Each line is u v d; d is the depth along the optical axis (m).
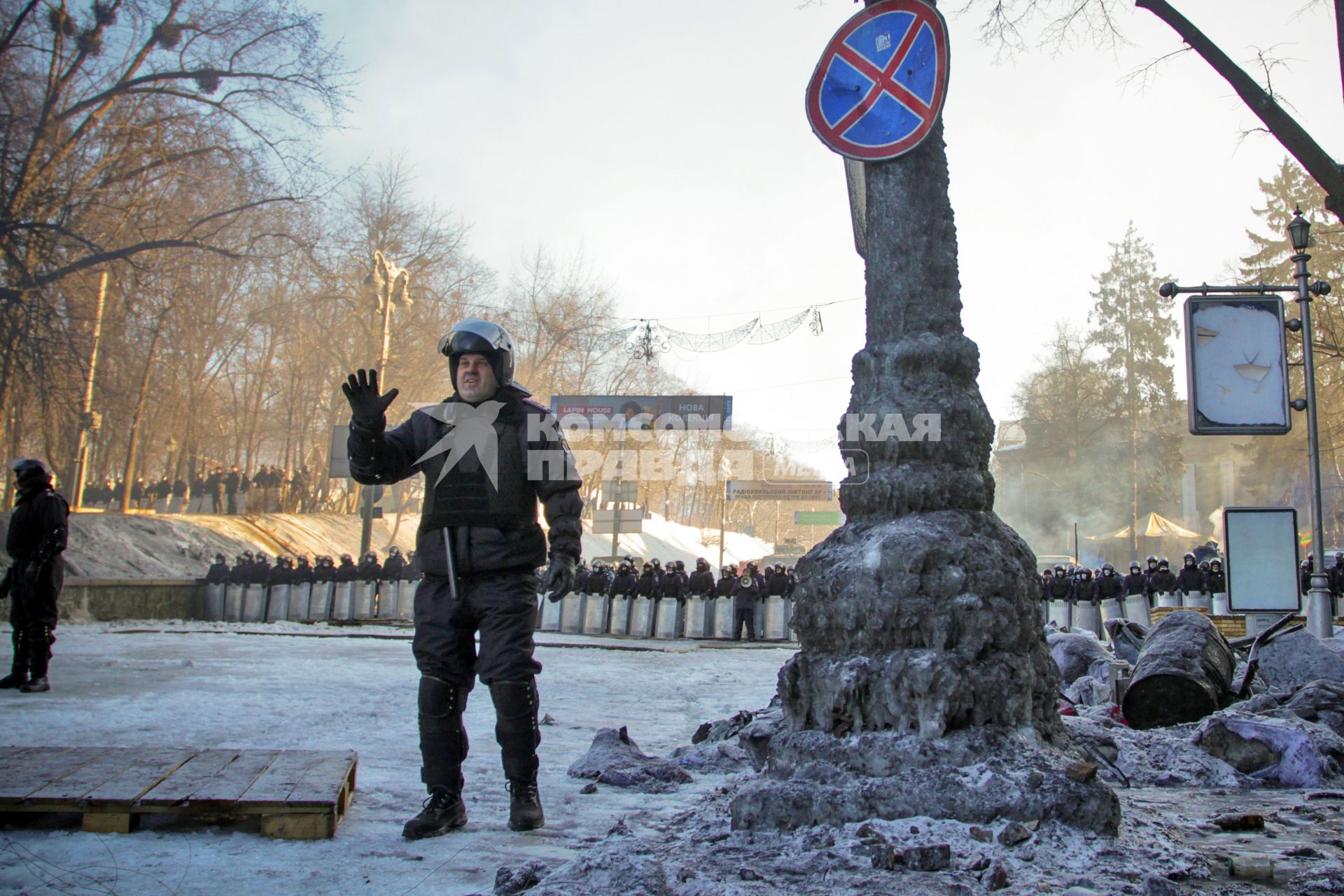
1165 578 23.89
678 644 21.56
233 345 47.47
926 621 3.50
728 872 2.96
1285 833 3.83
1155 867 3.04
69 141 30.55
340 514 43.06
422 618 3.75
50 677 9.39
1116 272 64.88
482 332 3.80
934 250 4.04
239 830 3.45
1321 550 12.16
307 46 32.19
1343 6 7.25
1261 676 7.55
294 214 36.88
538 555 3.76
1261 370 11.30
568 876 2.63
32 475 8.30
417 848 3.32
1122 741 5.54
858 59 4.18
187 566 30.64
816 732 3.57
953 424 3.84
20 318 28.08
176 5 31.48
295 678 10.12
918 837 3.14
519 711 3.70
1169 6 8.38
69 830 3.34
